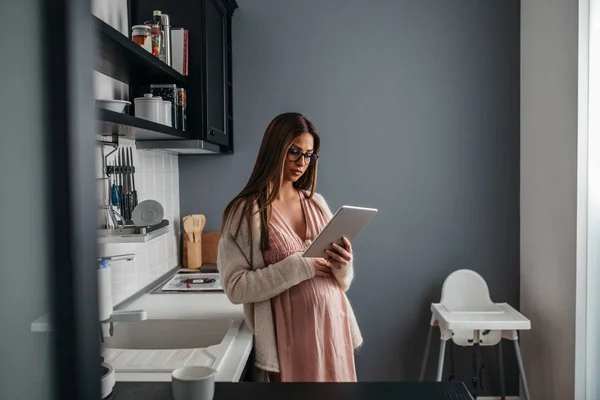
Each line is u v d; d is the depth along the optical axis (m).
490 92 2.94
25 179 0.36
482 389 3.04
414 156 2.97
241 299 1.75
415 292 3.01
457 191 2.98
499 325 2.49
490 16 2.92
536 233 2.76
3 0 0.35
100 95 1.92
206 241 2.97
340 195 3.00
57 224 0.38
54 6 0.38
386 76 2.95
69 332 0.39
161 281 2.62
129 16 2.27
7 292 0.36
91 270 0.41
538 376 2.77
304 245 1.86
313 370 1.73
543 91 2.64
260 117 2.97
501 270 3.00
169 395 1.16
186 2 2.27
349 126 2.97
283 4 2.94
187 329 1.99
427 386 1.22
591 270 2.30
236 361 1.53
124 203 1.95
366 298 3.03
